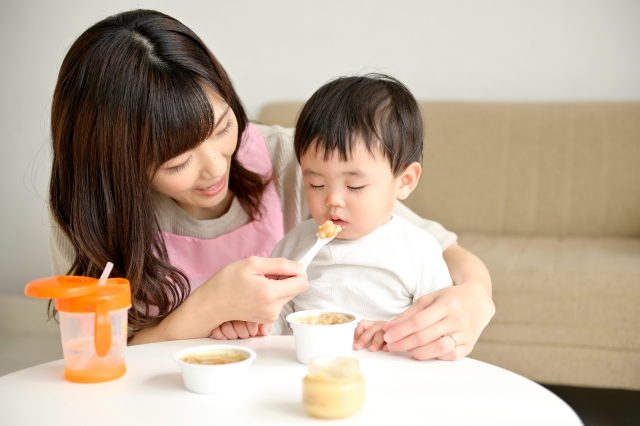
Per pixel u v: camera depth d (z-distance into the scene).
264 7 2.83
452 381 0.87
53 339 2.77
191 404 0.79
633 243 2.27
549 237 2.44
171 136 1.05
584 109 2.49
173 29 1.12
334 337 0.92
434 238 1.33
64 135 1.11
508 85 2.67
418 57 2.73
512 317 1.93
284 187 1.58
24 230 2.94
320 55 2.81
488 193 2.52
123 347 0.90
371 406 0.79
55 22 2.85
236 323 1.08
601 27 2.57
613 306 1.86
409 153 1.26
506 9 2.64
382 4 2.73
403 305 1.25
